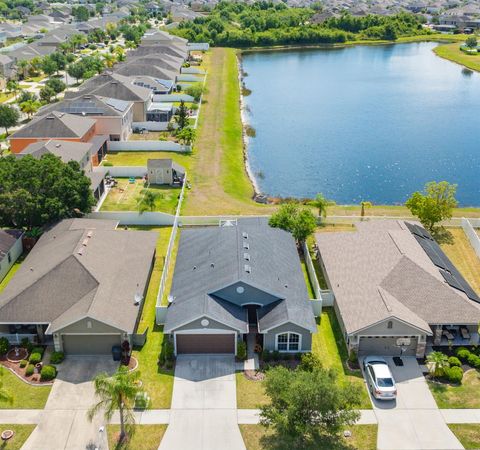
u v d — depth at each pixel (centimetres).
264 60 16988
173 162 7356
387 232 5103
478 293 4934
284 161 8538
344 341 4281
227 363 4041
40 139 7444
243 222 5634
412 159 8681
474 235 5750
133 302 4359
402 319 3978
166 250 5569
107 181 7125
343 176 8025
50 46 15312
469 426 3497
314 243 5631
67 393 3756
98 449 3319
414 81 13925
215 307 4094
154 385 3825
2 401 3622
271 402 3522
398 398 3712
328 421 3188
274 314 4112
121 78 10181
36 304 4216
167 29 19988
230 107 10900
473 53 17275
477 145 9294
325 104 11669
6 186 5391
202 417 3556
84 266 4459
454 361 3981
